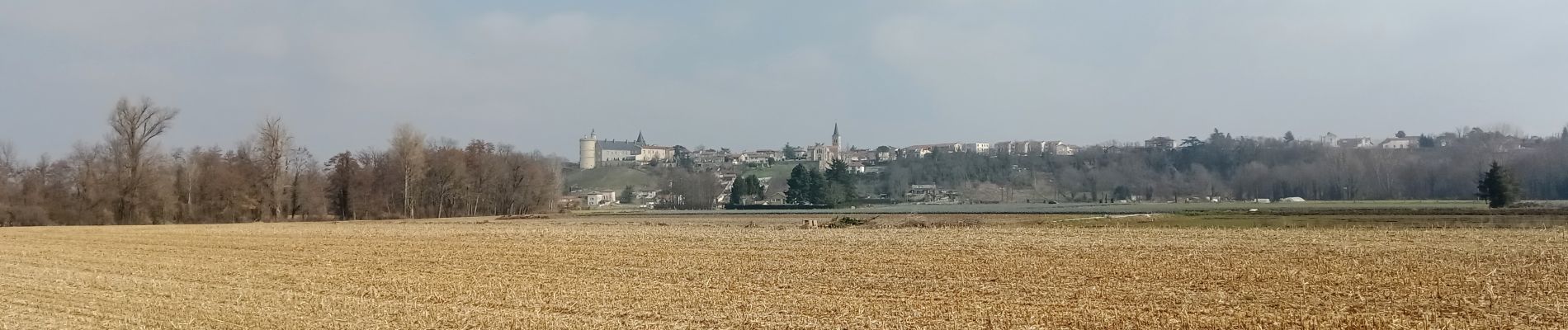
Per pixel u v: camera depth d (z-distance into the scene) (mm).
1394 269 29484
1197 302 23875
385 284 30969
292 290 30031
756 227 65125
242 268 37562
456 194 131875
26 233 66625
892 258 36656
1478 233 43375
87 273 36219
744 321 22078
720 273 32938
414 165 122062
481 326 22047
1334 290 25438
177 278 34000
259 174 107875
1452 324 20078
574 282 30781
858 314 22922
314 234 60594
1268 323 20516
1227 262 32812
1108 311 22578
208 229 71000
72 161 98312
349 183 120875
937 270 32406
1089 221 66125
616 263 37250
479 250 45250
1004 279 29547
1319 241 40562
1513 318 20625
